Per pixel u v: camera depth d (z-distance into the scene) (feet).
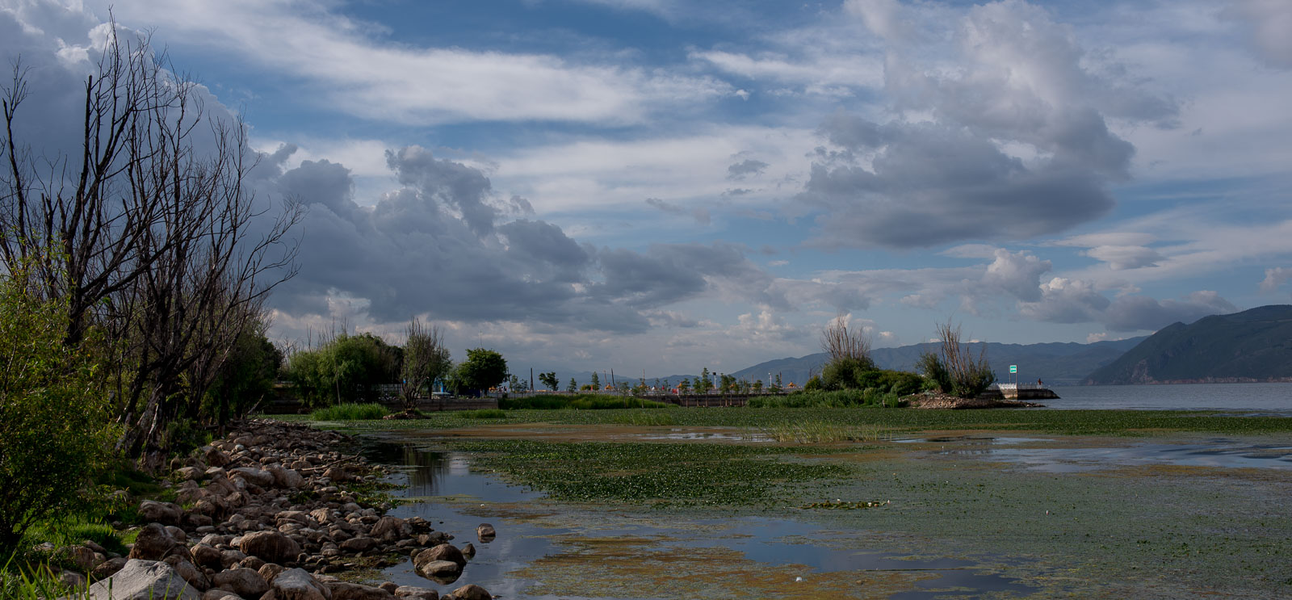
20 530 25.80
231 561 30.04
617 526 40.83
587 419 162.71
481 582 29.40
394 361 245.45
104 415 29.01
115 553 29.32
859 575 29.37
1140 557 31.55
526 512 46.06
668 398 280.92
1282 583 27.32
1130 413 158.10
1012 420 135.44
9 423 24.76
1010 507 44.14
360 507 48.06
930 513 42.70
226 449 80.74
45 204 42.60
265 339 130.82
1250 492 48.65
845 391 232.73
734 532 38.52
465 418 173.88
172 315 63.46
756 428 128.36
